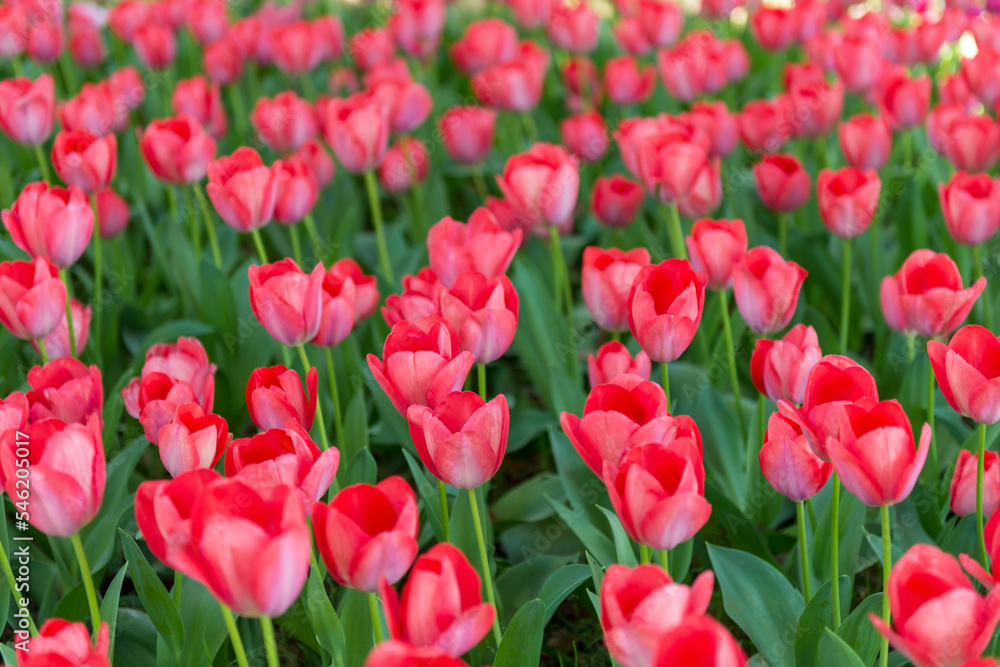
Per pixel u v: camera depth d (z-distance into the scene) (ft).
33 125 8.71
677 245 8.08
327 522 5.98
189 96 11.23
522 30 18.22
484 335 6.81
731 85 14.07
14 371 8.27
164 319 9.77
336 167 12.10
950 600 5.80
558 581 6.73
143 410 6.84
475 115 11.09
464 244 7.60
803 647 6.61
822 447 6.35
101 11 17.46
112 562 7.66
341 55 16.33
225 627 6.81
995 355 6.43
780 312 7.13
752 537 7.26
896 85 9.59
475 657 7.02
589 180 12.92
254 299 6.93
